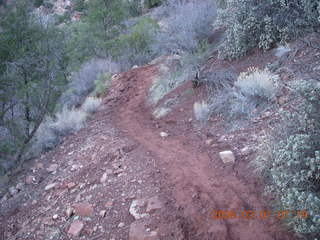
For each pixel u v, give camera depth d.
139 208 3.62
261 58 6.38
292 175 2.80
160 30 10.67
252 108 5.16
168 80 8.48
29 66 7.43
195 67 7.77
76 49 15.76
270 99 5.02
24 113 7.50
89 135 6.73
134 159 4.85
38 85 7.42
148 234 3.18
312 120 3.11
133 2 25.42
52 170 5.65
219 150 4.48
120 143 5.64
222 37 8.11
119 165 4.75
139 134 6.05
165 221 3.32
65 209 4.18
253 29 6.71
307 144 2.91
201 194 3.59
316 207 2.40
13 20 7.35
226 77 6.50
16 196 5.23
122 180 4.33
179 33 8.55
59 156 6.17
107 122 7.44
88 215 3.83
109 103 9.10
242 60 6.87
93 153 5.59
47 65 7.79
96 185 4.45
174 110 6.77
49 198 4.70
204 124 5.55
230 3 7.09
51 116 8.42
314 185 2.81
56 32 8.62
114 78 11.31
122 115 7.80
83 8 24.47
